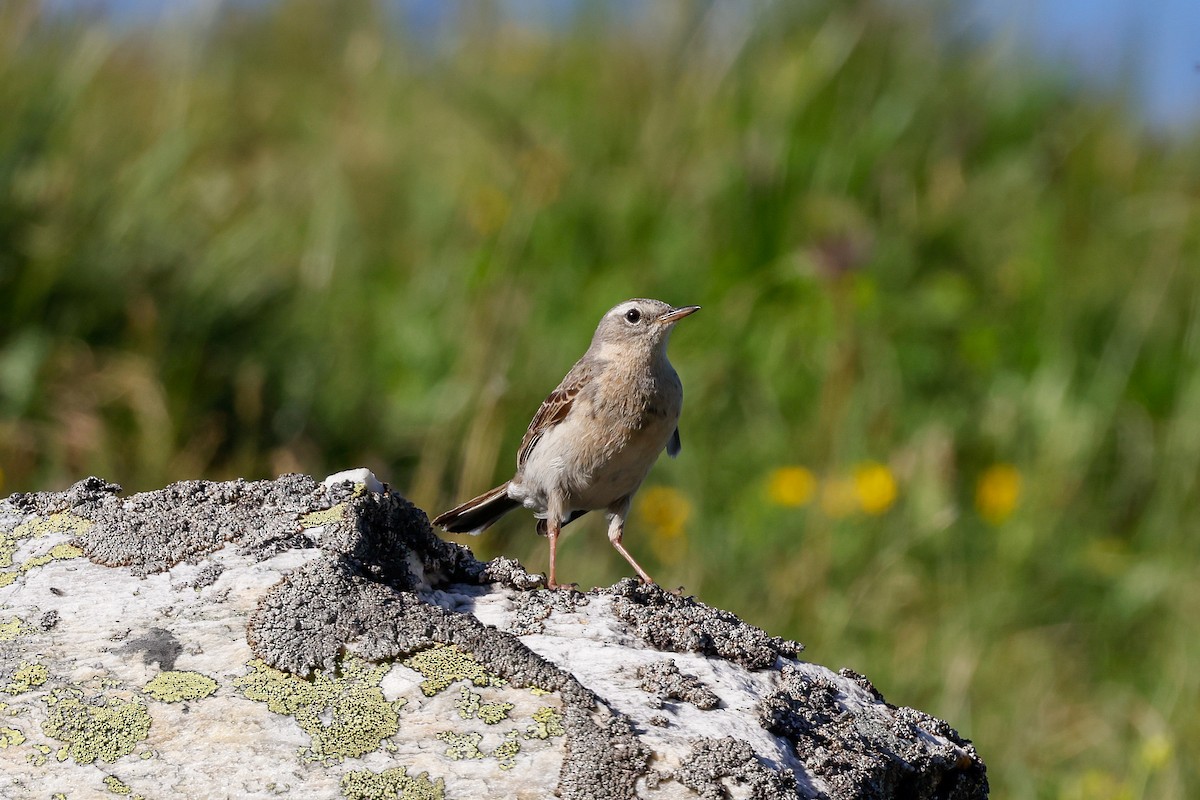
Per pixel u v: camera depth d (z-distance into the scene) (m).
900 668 10.41
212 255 12.54
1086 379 13.14
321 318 12.88
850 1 15.64
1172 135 15.96
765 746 5.30
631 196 14.42
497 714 5.11
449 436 11.98
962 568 11.43
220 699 5.15
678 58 15.88
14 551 5.98
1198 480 12.21
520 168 14.69
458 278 13.78
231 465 11.34
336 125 15.84
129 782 4.86
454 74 16.50
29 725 5.06
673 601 6.43
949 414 13.04
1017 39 15.90
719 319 13.58
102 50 13.31
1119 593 11.34
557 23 16.89
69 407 11.14
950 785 5.93
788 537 11.66
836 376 12.58
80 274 11.66
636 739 5.04
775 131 14.82
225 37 16.97
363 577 5.75
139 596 5.67
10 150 12.08
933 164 14.99
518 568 6.50
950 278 13.98
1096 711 10.39
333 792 4.81
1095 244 14.48
